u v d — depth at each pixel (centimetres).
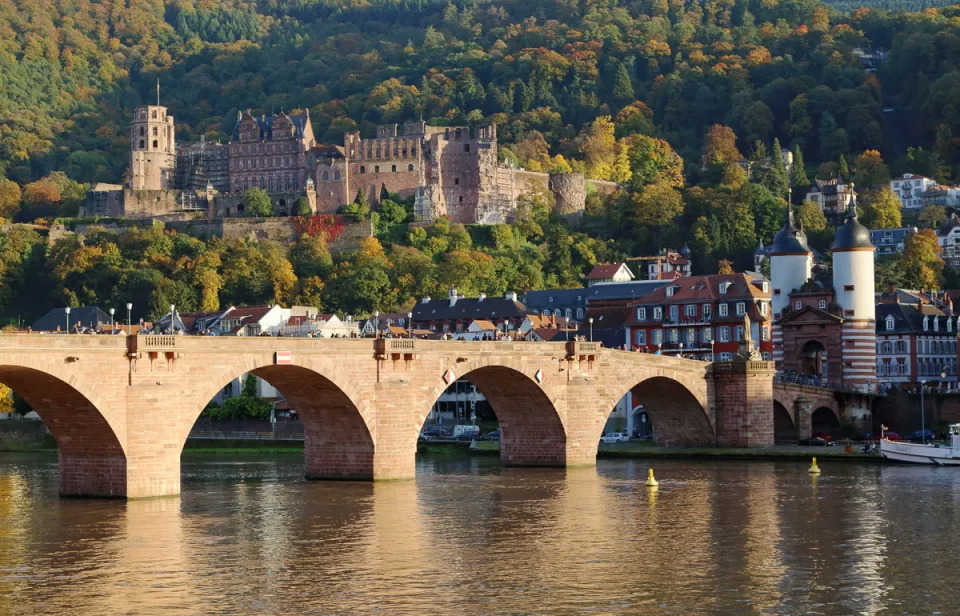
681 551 10662
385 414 14600
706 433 18838
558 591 9212
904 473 16138
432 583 9450
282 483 14975
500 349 15675
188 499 13475
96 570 9838
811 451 18050
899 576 9731
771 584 9456
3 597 9025
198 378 12888
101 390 12206
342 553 10512
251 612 8644
